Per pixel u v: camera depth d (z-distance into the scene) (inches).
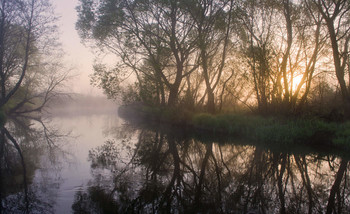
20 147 484.4
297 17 652.7
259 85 672.4
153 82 791.1
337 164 358.0
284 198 238.1
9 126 828.6
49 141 566.3
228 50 825.5
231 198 237.5
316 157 396.8
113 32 827.4
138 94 779.4
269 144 496.7
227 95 911.7
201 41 729.0
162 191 249.4
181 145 509.0
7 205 211.9
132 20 797.2
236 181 286.8
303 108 621.3
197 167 345.4
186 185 269.9
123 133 706.2
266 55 615.2
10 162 356.8
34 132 724.7
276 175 309.7
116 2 765.3
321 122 503.5
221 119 674.2
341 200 233.6
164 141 559.2
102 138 616.4
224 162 373.1
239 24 708.0
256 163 365.7
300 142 490.0
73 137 634.8
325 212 209.0
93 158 389.4
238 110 821.9
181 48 799.1
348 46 727.7
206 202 227.0
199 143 526.9
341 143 435.5
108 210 205.0
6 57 1028.5
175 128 799.7
